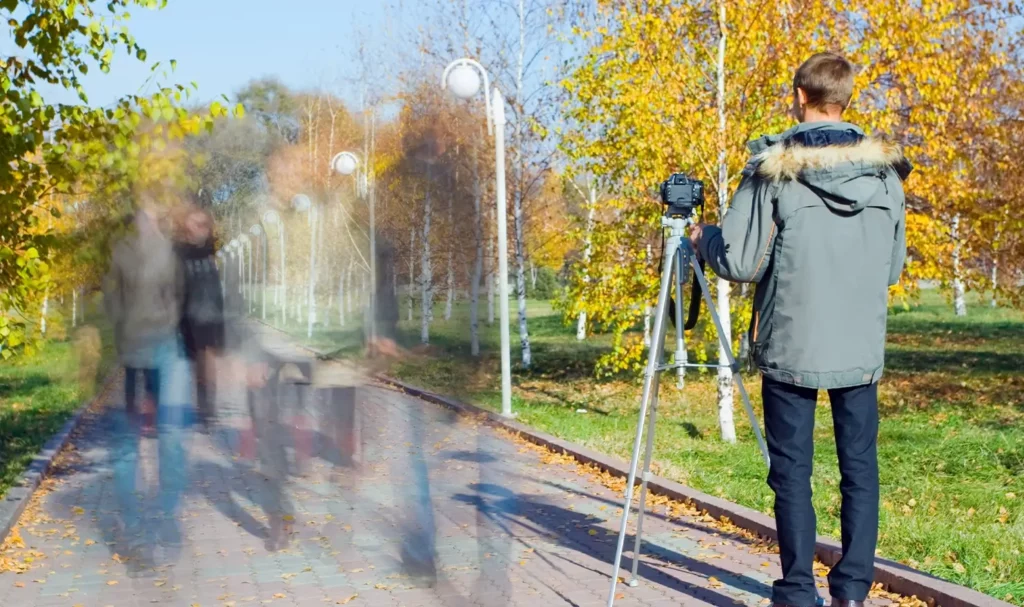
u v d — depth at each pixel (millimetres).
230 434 7812
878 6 11633
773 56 11555
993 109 14492
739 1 11562
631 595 5203
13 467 8992
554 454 9891
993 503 7758
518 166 22344
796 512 4312
